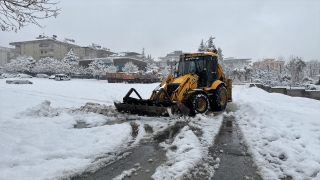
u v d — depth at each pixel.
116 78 39.09
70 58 59.06
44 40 65.81
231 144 5.18
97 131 6.08
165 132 6.15
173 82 8.28
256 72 40.12
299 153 4.34
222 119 7.86
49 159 4.27
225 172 3.79
